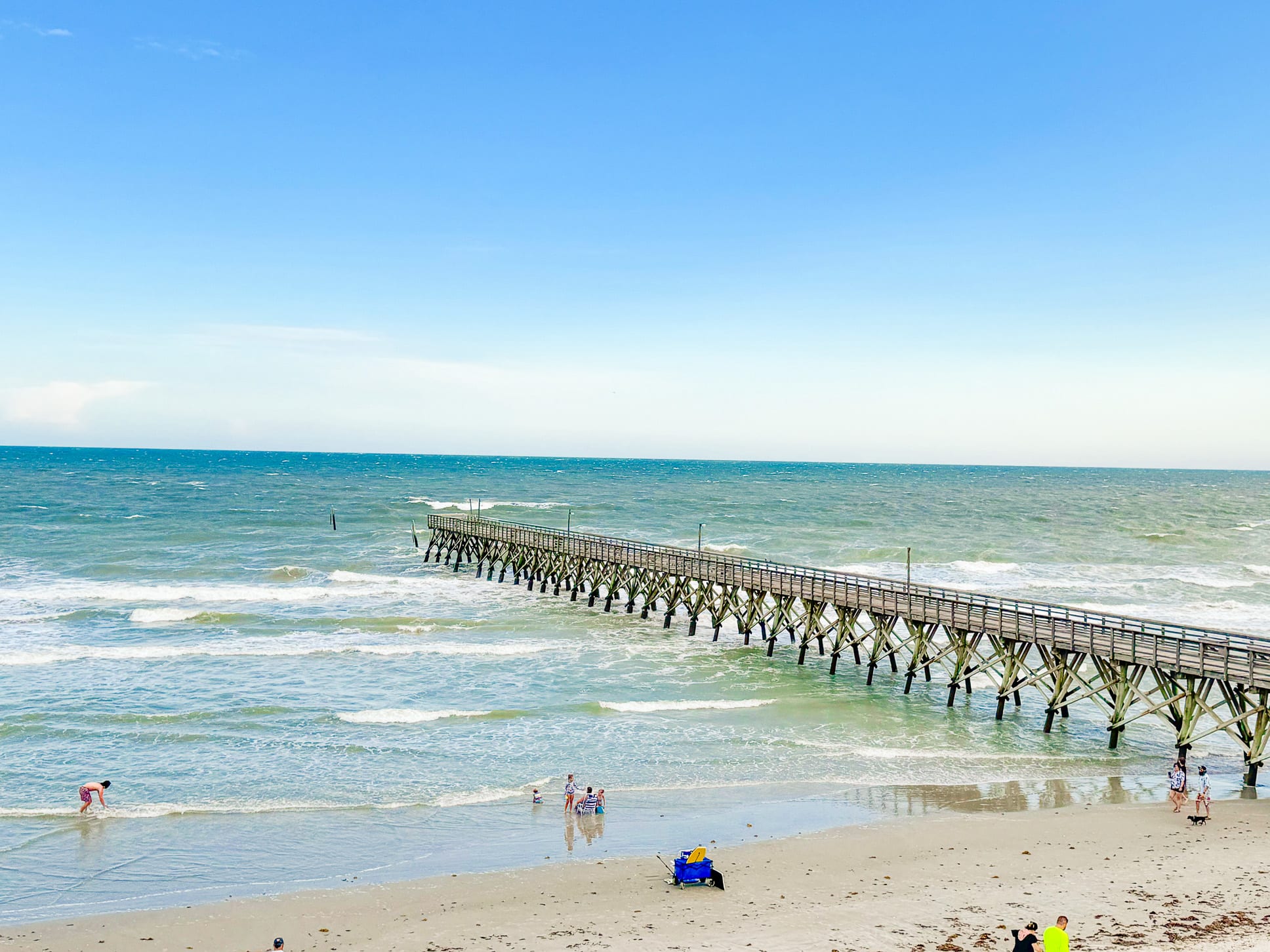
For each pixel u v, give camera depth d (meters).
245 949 14.85
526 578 56.25
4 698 30.09
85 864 18.44
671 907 16.16
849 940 14.34
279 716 28.72
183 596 49.78
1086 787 23.09
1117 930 14.35
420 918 15.94
